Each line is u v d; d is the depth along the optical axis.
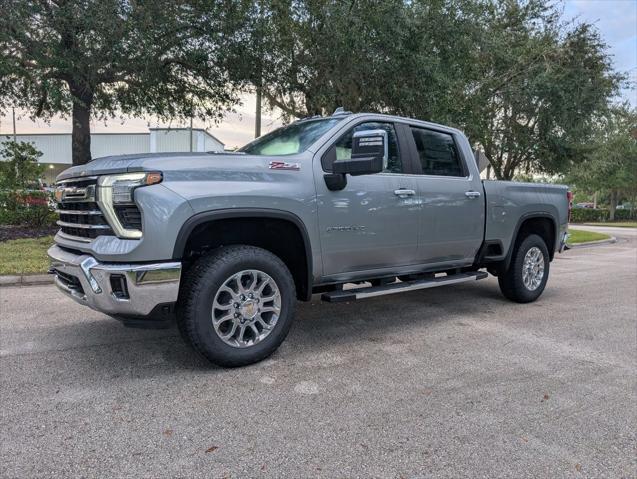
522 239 6.35
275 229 4.07
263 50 11.95
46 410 3.06
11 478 2.34
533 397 3.41
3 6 9.42
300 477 2.40
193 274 3.61
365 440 2.77
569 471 2.52
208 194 3.50
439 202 5.05
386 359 4.12
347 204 4.29
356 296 4.42
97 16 9.77
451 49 12.73
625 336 4.98
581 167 20.89
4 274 7.13
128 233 3.34
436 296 6.80
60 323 5.01
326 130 4.43
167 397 3.27
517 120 17.91
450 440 2.79
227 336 3.73
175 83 13.27
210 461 2.52
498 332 5.02
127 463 2.49
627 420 3.10
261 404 3.20
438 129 5.35
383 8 11.27
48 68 10.70
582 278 8.82
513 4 16.42
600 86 16.73
